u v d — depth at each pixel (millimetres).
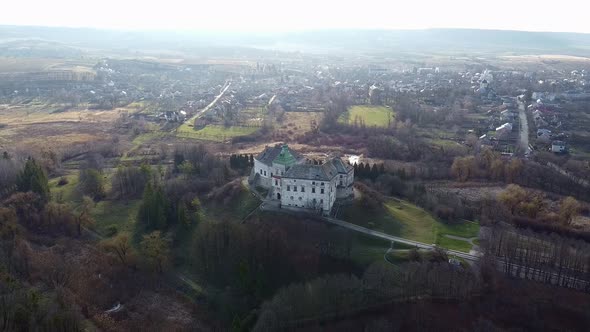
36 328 185625
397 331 196500
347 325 199750
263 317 192875
